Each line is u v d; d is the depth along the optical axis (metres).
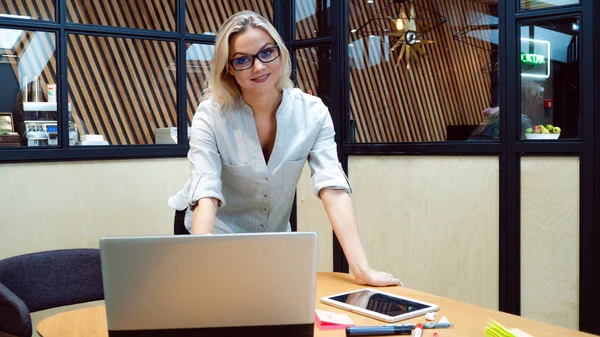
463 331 1.46
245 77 1.91
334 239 3.62
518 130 3.26
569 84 3.16
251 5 3.87
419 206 3.47
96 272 2.18
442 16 3.91
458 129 3.52
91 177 3.17
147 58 3.73
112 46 3.76
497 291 3.34
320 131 2.15
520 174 3.26
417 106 3.93
